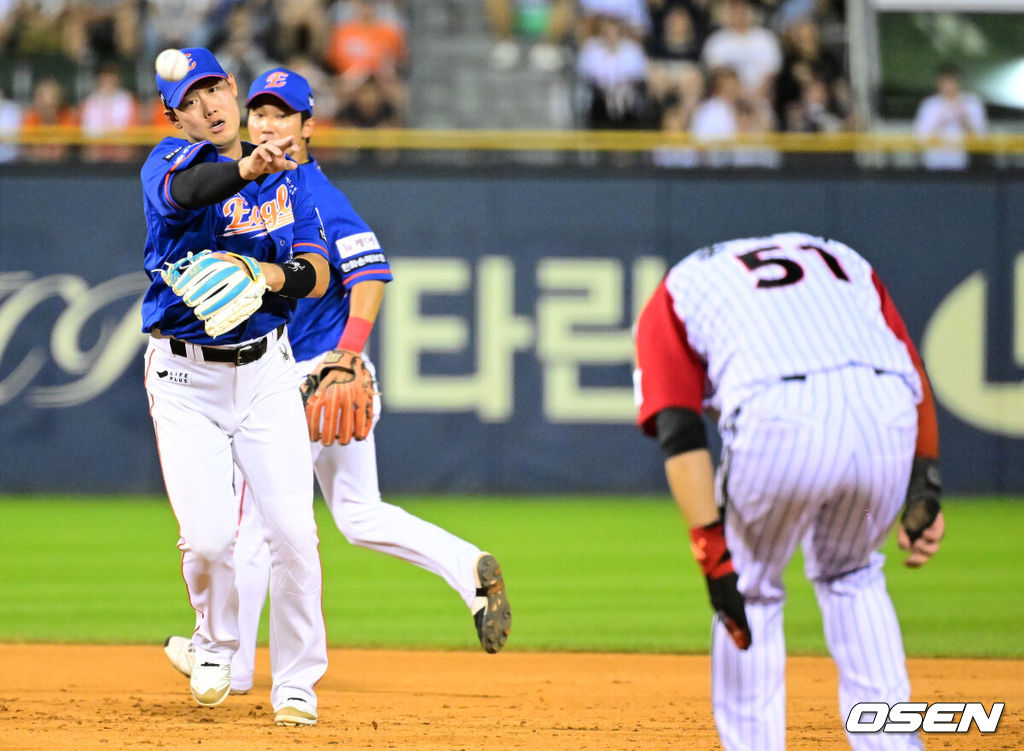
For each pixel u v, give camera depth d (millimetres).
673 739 14227
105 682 17734
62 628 22922
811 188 42188
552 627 23250
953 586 28000
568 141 42719
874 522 10414
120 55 51406
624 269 42406
